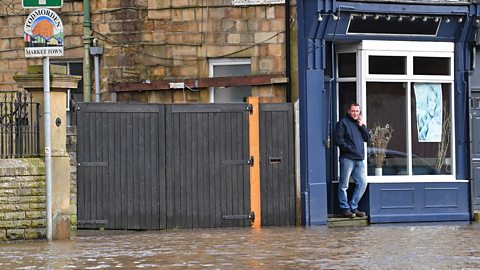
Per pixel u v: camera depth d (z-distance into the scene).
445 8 30.36
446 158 31.30
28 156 24.86
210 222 28.41
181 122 28.23
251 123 28.70
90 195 27.67
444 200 30.83
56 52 24.20
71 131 27.59
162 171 28.06
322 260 20.31
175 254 21.52
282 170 28.97
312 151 29.16
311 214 29.06
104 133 27.73
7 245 23.67
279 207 28.92
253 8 29.89
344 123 29.39
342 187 29.50
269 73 29.75
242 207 28.58
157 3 30.78
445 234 26.02
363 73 30.17
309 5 29.06
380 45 30.31
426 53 30.83
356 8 29.36
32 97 24.91
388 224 29.94
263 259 20.50
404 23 30.31
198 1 30.42
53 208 24.91
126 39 31.11
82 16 31.48
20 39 32.00
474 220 31.09
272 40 29.70
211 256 21.09
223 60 30.39
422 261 20.14
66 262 20.28
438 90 31.20
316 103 29.31
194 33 30.52
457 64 31.20
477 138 31.66
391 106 30.67
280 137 28.97
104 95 31.39
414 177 30.66
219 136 28.50
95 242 24.25
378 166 30.44
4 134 24.66
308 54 29.25
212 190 28.42
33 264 19.98
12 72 32.06
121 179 27.83
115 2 31.16
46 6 24.22
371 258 20.66
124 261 20.38
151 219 27.97
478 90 31.69
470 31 30.97
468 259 20.47
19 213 24.38
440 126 31.22
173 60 30.75
